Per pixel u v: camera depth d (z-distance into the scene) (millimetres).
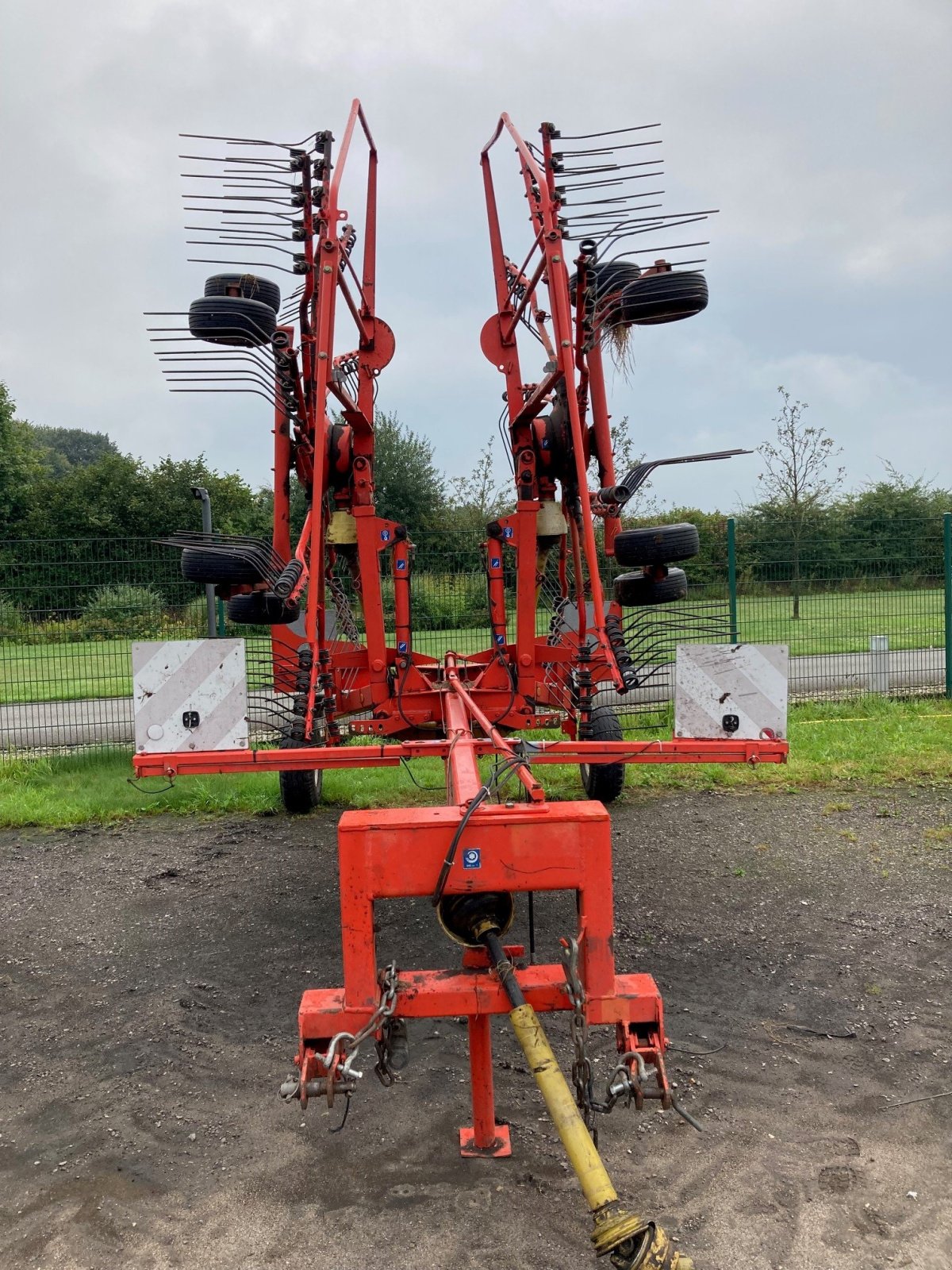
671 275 5406
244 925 5137
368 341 6332
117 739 10273
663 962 4500
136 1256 2664
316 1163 3059
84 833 6934
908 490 18891
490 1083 2992
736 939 4746
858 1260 2570
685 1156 3039
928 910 5039
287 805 7180
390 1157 3070
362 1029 2469
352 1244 2682
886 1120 3221
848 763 8219
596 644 5742
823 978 4305
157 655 4004
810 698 11305
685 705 4012
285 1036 3924
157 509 38031
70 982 4473
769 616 11820
